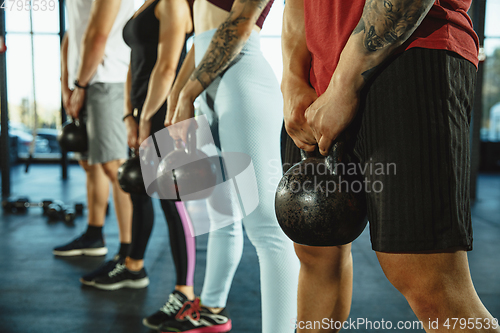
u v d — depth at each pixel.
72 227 3.07
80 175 6.61
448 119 0.57
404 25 0.54
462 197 0.58
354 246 2.52
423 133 0.57
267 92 1.13
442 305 0.58
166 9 1.42
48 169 7.34
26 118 8.55
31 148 3.38
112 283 1.82
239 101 1.09
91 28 1.92
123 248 1.93
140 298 1.72
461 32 0.62
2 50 4.57
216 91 1.15
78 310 1.59
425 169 0.57
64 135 2.04
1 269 2.09
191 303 1.43
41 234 2.85
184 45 1.53
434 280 0.58
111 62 2.02
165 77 1.43
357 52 0.58
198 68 1.12
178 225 1.49
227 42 1.08
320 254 0.81
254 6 1.07
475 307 0.56
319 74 0.74
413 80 0.58
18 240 2.69
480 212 3.82
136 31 1.49
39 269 2.10
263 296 1.04
